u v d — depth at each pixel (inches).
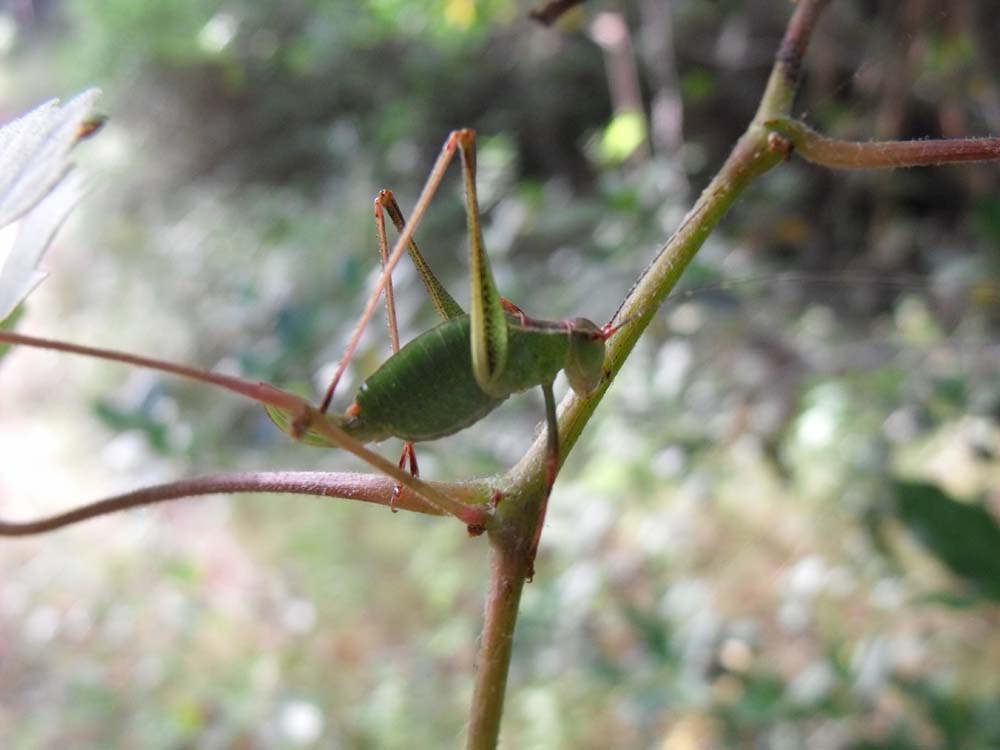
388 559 14.0
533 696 10.7
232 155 25.5
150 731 10.6
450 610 12.8
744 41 16.3
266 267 17.7
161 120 25.4
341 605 13.0
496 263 10.6
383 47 22.8
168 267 21.4
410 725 10.9
